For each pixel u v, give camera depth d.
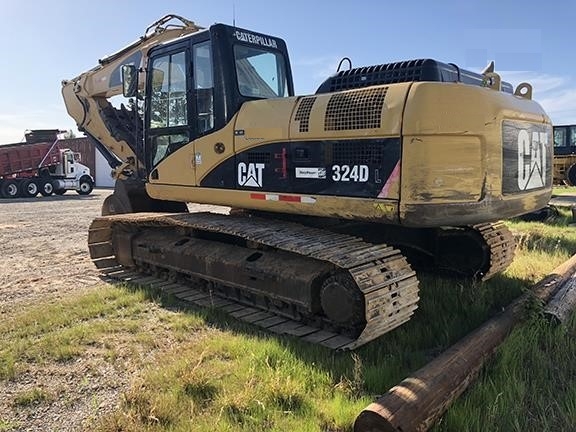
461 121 4.11
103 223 7.27
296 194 4.85
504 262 6.04
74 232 11.31
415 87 4.11
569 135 22.98
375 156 4.28
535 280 6.13
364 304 4.09
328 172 4.60
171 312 5.25
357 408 3.23
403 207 4.11
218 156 5.60
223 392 3.48
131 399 3.40
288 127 4.88
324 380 3.65
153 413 3.19
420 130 4.04
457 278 6.01
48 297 5.94
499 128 4.34
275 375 3.62
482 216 4.25
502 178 4.39
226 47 5.54
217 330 4.73
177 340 4.52
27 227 12.22
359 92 4.46
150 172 6.62
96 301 5.61
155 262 6.49
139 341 4.50
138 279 6.57
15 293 6.14
